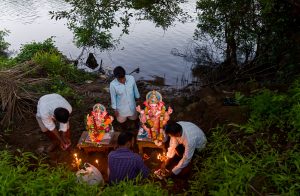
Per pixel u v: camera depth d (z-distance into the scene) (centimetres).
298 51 915
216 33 1215
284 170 491
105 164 661
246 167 496
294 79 786
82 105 899
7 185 479
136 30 1922
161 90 1197
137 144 679
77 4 1091
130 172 530
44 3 2581
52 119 645
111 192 482
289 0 833
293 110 588
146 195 473
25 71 1015
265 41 1057
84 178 530
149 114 638
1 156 593
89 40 1305
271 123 605
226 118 684
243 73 1165
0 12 2331
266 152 532
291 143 546
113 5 1092
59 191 481
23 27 2031
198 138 589
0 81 866
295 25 961
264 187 468
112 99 725
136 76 1380
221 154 554
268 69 1117
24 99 848
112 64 1504
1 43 1672
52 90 951
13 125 783
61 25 2081
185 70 1422
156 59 1545
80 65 1508
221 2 1086
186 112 787
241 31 1107
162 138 643
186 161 576
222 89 952
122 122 761
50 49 1369
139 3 1091
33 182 489
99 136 652
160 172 601
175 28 1925
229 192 471
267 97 657
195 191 521
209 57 1466
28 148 709
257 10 1059
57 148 707
